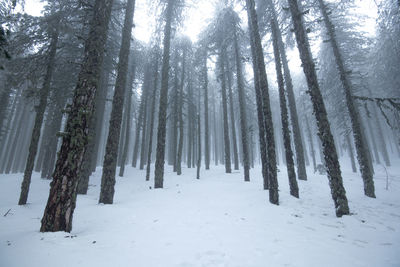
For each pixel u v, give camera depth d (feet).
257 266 10.21
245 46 61.72
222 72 63.77
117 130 28.99
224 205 25.16
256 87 37.58
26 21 32.17
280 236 14.98
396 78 54.80
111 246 12.14
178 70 72.18
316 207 25.20
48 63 35.86
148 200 28.45
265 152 34.91
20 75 36.17
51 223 13.79
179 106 72.28
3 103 61.36
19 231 14.52
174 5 47.19
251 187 37.45
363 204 27.40
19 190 47.44
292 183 30.01
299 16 27.14
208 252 11.71
